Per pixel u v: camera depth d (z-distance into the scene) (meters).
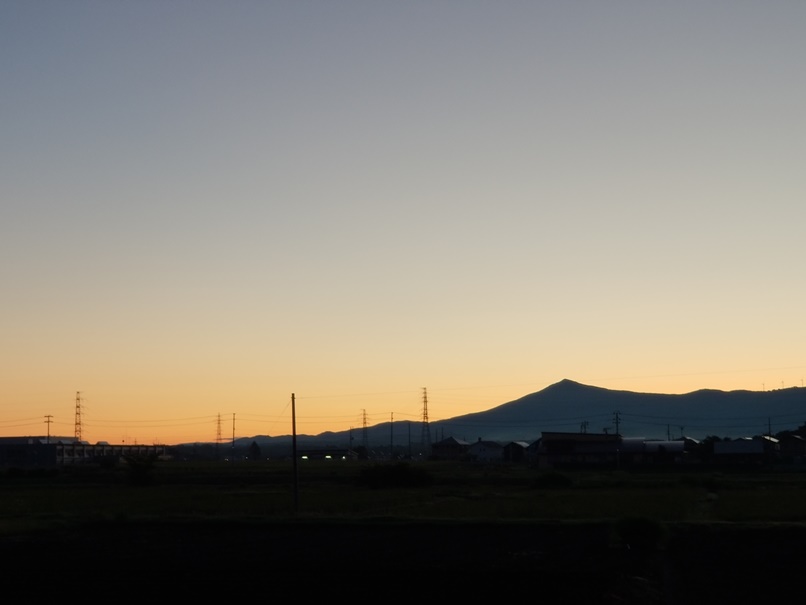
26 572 34.03
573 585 30.02
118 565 35.69
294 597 28.39
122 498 70.88
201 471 123.56
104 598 28.58
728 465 119.31
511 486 87.81
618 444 138.38
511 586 29.95
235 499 68.81
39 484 97.94
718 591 28.64
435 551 39.12
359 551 39.34
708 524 45.19
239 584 30.92
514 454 169.75
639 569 33.25
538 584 30.25
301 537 45.00
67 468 142.38
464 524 48.53
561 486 84.75
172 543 43.03
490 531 46.44
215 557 37.81
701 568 33.44
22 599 28.52
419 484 87.94
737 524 45.25
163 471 123.12
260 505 62.38
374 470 89.00
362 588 29.89
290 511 57.75
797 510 53.94
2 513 57.91
